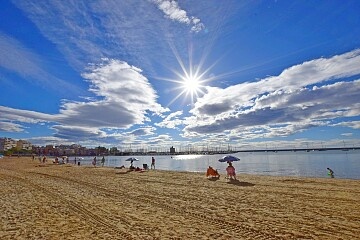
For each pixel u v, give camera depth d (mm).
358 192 13758
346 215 9086
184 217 9383
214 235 7285
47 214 10062
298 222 8359
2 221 9148
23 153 191375
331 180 19797
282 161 82250
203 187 17141
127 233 7602
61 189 16766
